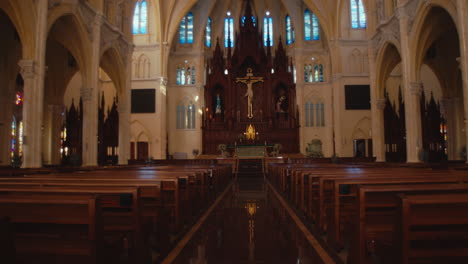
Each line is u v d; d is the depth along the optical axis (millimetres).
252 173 32438
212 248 7281
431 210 3900
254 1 47719
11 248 3314
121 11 28609
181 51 45469
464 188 5020
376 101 28234
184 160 33406
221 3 47312
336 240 6832
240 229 9125
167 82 43094
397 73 40531
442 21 21516
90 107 22938
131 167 20062
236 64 45469
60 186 6105
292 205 13453
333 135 42938
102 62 28094
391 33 24891
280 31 47094
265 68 45125
